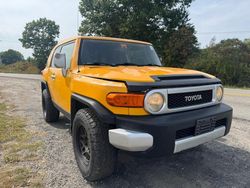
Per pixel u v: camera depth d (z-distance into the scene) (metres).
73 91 3.44
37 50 58.81
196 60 24.78
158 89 2.59
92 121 2.84
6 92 12.10
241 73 22.28
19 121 5.83
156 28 27.44
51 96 5.36
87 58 3.84
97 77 2.96
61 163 3.54
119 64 3.96
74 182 3.01
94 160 2.79
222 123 3.19
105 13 27.67
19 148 4.05
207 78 3.21
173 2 27.95
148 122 2.49
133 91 2.55
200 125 2.78
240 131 5.14
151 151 2.52
